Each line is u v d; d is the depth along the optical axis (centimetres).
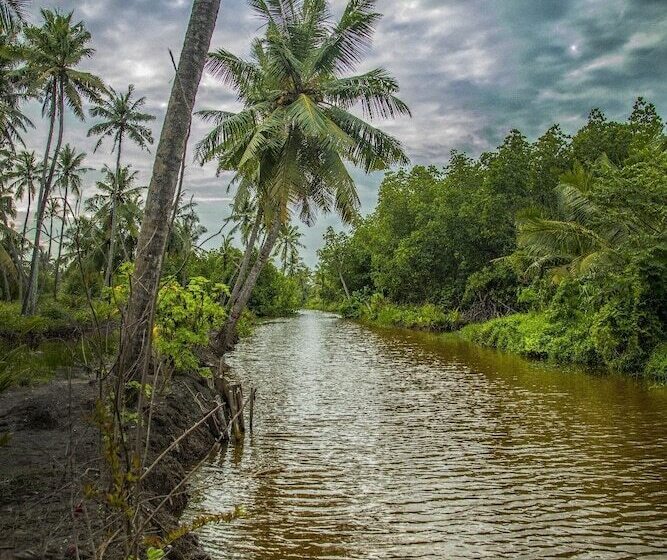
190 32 855
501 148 3425
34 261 2539
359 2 1670
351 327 4616
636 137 2644
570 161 3169
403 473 882
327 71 1783
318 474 878
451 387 1670
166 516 575
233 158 1847
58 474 585
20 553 363
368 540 645
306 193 1839
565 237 2147
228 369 2055
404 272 4234
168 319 1052
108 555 403
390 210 4656
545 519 706
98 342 323
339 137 1570
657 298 1817
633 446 1012
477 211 3625
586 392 1538
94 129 3291
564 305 2273
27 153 3634
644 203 1753
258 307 6675
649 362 1747
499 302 3488
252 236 2331
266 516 712
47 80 2678
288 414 1312
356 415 1299
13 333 1642
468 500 770
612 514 720
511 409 1344
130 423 762
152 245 780
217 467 905
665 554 614
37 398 920
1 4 1368
